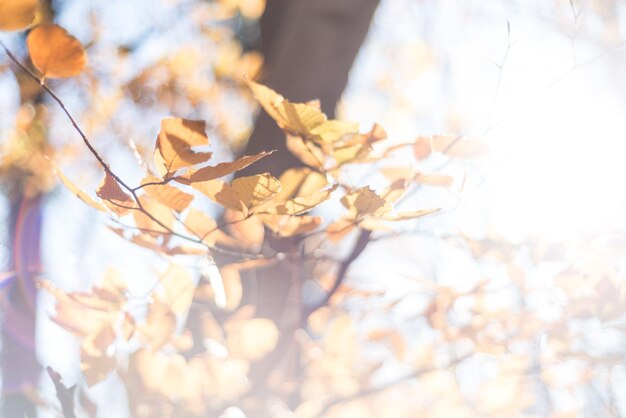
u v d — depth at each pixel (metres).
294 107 1.44
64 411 1.56
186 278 1.62
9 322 2.53
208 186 1.38
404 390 2.08
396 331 2.01
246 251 1.68
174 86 4.50
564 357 1.85
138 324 1.62
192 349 1.71
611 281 1.72
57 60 1.31
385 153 1.51
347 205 1.48
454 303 1.89
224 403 1.71
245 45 4.63
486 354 1.91
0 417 1.74
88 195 1.43
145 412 1.65
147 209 1.49
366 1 1.86
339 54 1.85
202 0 4.66
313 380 1.95
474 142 1.53
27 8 1.28
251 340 1.73
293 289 1.77
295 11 1.85
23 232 3.62
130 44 4.54
